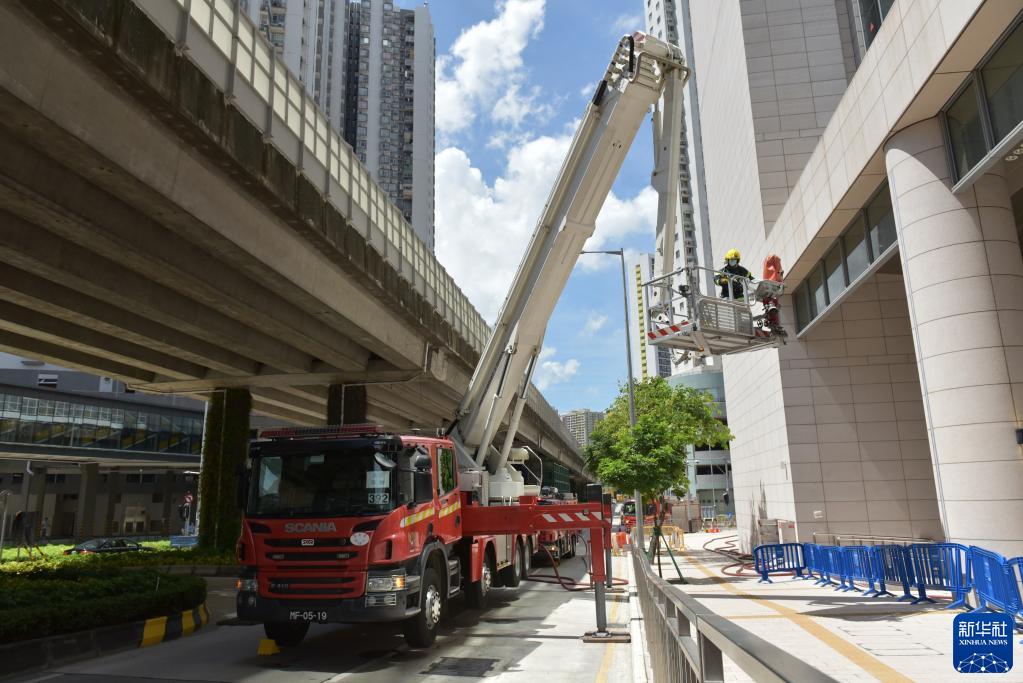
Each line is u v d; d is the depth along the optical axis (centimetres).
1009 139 1038
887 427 2091
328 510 884
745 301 1263
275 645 920
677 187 1241
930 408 1224
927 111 1260
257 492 921
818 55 2506
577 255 1338
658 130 1259
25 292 1482
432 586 963
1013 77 1049
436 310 2483
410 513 908
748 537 2756
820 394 2148
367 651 924
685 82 1250
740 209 2750
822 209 1764
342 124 10419
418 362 2388
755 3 2597
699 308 1180
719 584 1683
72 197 1105
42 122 894
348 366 2369
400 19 11575
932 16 1143
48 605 883
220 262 1528
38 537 5184
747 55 2553
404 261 2159
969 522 1128
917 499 2036
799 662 138
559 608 1307
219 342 1934
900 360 2123
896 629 925
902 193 1316
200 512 2467
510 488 1452
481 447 1391
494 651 913
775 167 2442
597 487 1069
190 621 1123
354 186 1775
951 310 1193
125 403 5750
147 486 6481
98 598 994
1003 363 1133
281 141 1394
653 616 603
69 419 5331
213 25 1162
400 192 10788
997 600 959
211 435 2520
